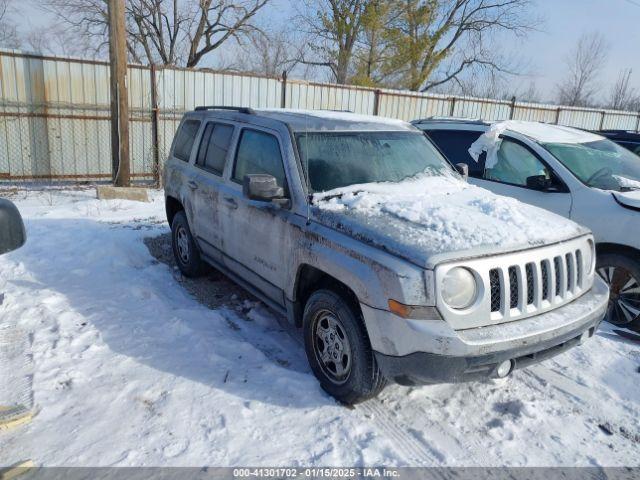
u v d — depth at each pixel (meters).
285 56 27.66
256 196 3.87
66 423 3.18
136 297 5.20
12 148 10.93
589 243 3.82
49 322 4.50
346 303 3.42
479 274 3.07
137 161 12.19
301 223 3.81
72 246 6.67
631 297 4.99
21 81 10.70
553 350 3.36
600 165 5.77
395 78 28.28
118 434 3.10
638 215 4.85
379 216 3.59
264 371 3.89
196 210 5.41
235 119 5.06
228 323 4.80
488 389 3.84
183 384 3.66
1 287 5.26
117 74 10.25
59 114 11.19
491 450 3.18
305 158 4.13
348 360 3.44
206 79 12.37
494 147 6.02
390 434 3.28
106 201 9.64
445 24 27.36
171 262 6.51
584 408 3.68
